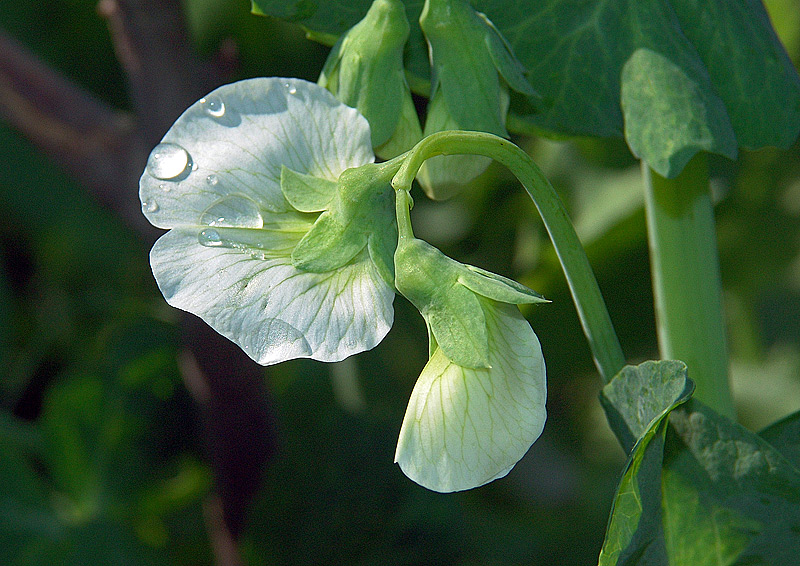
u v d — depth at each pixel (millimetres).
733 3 323
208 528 452
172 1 371
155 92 377
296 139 305
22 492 438
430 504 424
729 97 321
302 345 298
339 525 406
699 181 322
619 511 300
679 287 323
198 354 391
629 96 318
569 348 469
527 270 462
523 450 296
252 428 405
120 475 470
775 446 310
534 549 446
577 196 469
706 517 307
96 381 457
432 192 314
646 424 300
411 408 299
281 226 302
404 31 310
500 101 312
